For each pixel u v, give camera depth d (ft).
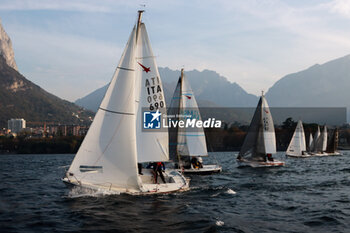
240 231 36.19
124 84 52.24
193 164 99.55
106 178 51.42
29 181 82.38
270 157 130.62
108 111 51.65
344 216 43.11
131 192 52.65
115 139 51.47
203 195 58.49
